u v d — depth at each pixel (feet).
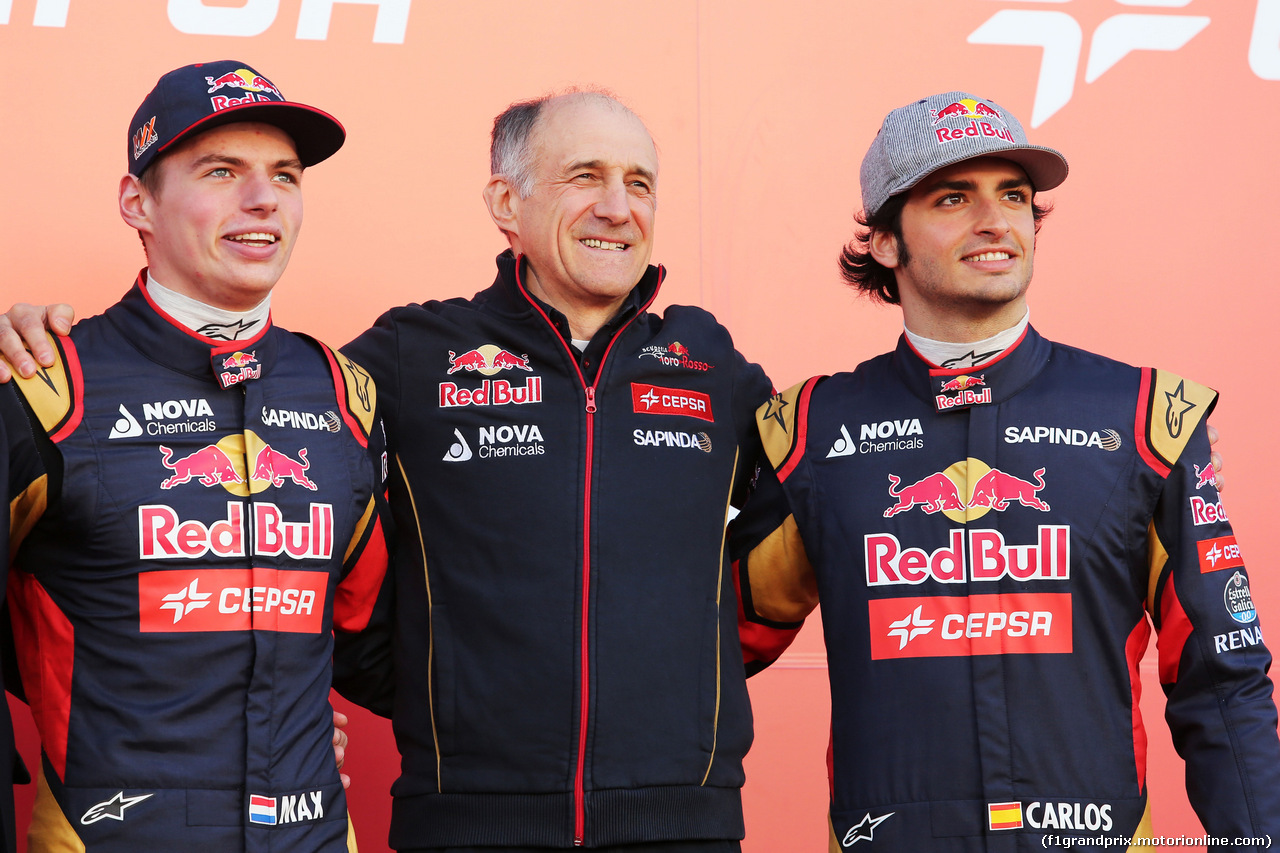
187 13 20.17
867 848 14.90
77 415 13.65
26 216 19.48
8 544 13.09
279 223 14.53
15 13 19.65
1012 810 14.56
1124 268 21.70
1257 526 21.31
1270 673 20.85
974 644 14.97
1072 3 22.12
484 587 15.08
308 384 15.06
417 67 20.89
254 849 13.29
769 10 21.76
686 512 15.67
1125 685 15.14
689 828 14.78
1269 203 22.09
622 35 21.42
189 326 14.39
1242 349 21.75
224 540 13.89
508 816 14.52
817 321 21.48
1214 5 22.27
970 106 15.84
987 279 15.42
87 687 13.42
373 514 15.30
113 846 12.98
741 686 15.79
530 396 15.78
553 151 16.07
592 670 14.69
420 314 16.37
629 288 16.19
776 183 21.56
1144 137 22.00
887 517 15.57
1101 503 15.16
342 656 15.94
